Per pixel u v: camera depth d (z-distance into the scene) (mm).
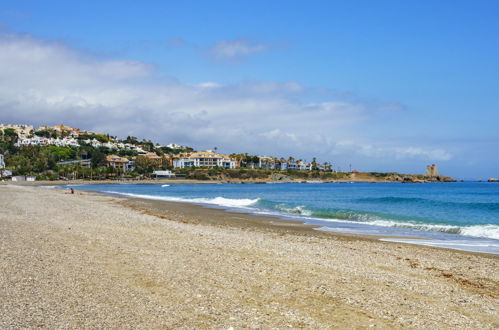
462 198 76438
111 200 50938
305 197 82125
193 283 10750
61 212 29453
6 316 7715
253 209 42969
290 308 9141
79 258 13141
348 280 11875
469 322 8828
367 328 8141
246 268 12781
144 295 9523
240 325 7914
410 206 52656
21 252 13578
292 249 16828
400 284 11742
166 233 20234
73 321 7645
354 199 69125
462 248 19578
